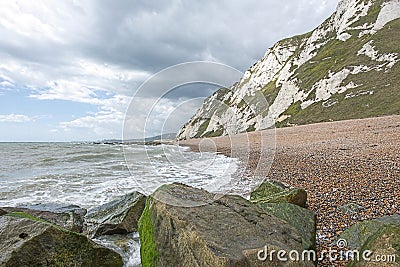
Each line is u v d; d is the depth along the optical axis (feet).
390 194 25.48
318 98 186.60
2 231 14.67
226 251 11.66
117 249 20.11
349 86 175.32
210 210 14.98
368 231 16.67
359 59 190.70
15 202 32.89
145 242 15.43
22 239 14.38
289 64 255.91
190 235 12.83
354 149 55.77
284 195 22.85
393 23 203.21
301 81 214.69
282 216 17.70
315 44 256.11
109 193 36.42
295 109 192.65
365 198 25.22
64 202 32.71
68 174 51.62
